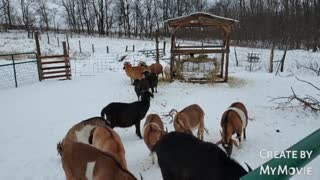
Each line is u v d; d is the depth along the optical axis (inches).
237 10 2849.4
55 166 282.5
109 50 1461.6
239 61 1135.0
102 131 241.8
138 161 284.8
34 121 422.9
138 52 1341.0
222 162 150.5
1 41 1505.9
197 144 161.9
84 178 186.7
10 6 2731.3
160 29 2645.2
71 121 419.2
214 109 452.4
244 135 321.1
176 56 717.3
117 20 2628.0
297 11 2039.9
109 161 177.0
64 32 2267.5
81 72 889.5
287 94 539.2
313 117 389.4
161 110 451.2
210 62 668.1
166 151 170.1
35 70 848.9
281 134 335.9
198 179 154.9
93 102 516.1
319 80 673.6
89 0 2608.3
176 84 624.7
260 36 1974.7
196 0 2780.5
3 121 426.3
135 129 374.9
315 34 1668.3
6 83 694.5
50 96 565.9
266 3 2783.0
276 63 1065.5
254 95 536.4
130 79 688.4
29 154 312.2
